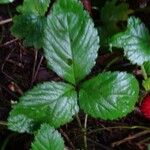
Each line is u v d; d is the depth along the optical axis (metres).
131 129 0.13
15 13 0.13
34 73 0.13
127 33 0.11
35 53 0.13
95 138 0.13
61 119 0.10
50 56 0.10
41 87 0.10
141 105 0.11
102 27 0.12
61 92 0.10
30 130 0.10
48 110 0.10
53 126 0.10
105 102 0.10
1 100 0.13
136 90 0.10
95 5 0.13
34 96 0.10
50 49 0.10
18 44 0.13
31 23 0.12
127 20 0.12
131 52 0.11
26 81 0.13
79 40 0.10
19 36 0.12
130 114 0.13
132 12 0.13
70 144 0.12
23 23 0.12
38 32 0.12
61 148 0.09
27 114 0.10
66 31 0.10
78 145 0.12
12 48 0.13
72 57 0.10
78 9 0.10
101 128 0.12
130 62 0.12
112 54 0.13
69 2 0.10
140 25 0.12
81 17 0.10
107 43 0.12
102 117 0.10
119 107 0.10
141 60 0.11
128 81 0.10
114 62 0.13
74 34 0.10
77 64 0.10
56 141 0.09
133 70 0.13
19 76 0.13
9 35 0.13
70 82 0.10
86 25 0.10
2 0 0.11
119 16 0.12
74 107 0.10
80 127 0.12
